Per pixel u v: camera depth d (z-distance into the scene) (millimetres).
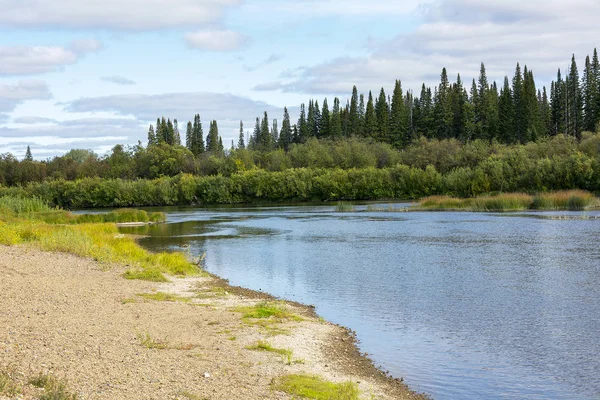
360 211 75625
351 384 11961
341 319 18938
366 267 29875
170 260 29922
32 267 24547
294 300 22156
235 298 21484
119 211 67562
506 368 14008
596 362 14469
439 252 34750
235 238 45812
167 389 10305
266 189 111375
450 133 143500
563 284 24328
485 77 150750
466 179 90875
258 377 11984
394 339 16500
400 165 106500
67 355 11789
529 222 51062
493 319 18812
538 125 130250
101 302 18672
